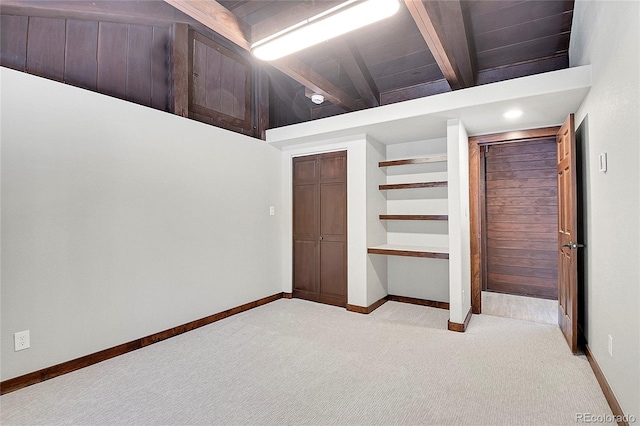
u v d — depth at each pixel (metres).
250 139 4.01
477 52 3.41
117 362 2.57
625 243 1.76
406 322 3.50
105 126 2.64
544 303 4.22
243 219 3.88
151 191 2.95
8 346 2.13
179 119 3.20
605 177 2.11
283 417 1.89
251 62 4.21
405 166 4.30
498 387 2.19
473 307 3.79
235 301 3.76
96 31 2.91
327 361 2.58
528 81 2.59
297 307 4.04
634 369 1.62
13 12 2.55
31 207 2.24
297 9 2.18
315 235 4.29
